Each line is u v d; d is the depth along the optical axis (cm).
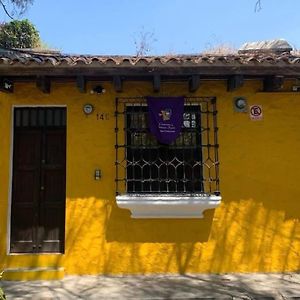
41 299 618
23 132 790
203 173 762
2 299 498
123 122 772
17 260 739
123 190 755
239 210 758
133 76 718
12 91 770
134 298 618
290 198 766
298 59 695
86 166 762
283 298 619
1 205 754
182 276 728
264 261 749
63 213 775
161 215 749
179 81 767
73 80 752
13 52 855
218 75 719
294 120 782
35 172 784
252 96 784
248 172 768
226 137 773
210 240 750
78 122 771
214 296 623
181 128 768
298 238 758
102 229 748
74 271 737
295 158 775
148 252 745
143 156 769
